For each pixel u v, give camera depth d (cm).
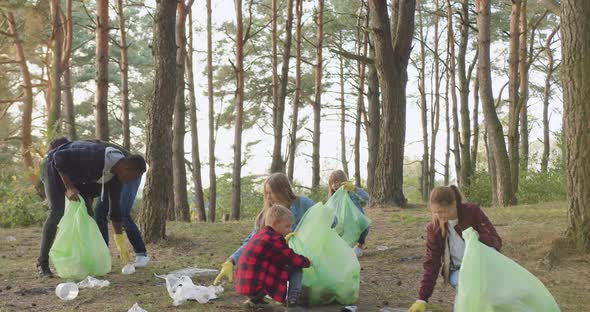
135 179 714
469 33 3572
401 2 1534
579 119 786
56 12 2050
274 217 539
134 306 552
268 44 3216
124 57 2150
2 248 959
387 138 1537
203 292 588
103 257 690
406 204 1548
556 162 2059
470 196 2119
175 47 952
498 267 447
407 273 727
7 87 2641
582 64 784
